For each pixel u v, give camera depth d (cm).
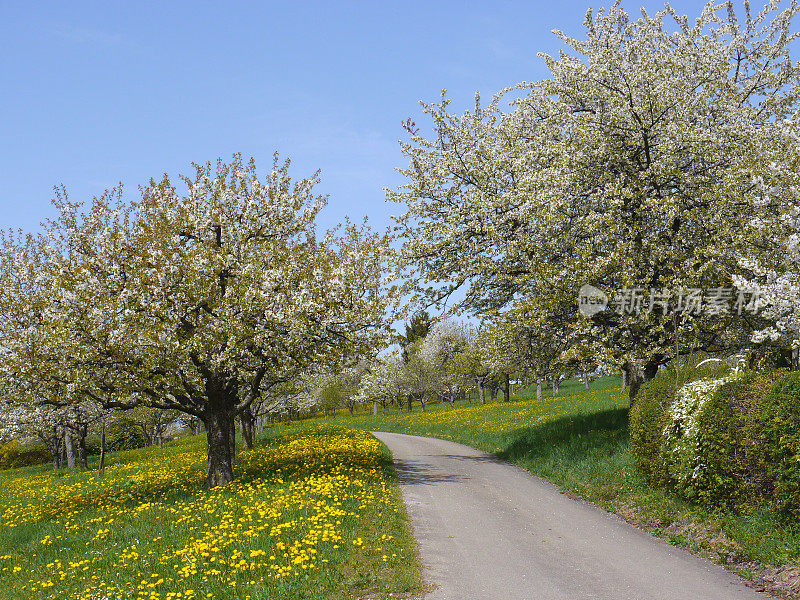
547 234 1686
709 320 1567
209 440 1728
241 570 826
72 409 2720
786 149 1355
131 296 1565
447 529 1073
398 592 744
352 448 2233
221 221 1752
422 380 7150
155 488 1889
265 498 1298
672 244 1619
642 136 1683
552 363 1953
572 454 1730
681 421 1091
